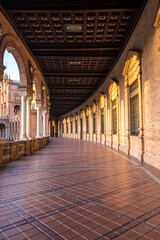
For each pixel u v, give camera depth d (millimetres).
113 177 5898
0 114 56406
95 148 16484
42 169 7203
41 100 17844
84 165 8047
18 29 10211
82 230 2811
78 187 4883
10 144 9070
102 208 3574
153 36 7316
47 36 11539
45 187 4887
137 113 10031
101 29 10695
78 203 3818
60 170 7004
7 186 4969
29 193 4418
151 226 2918
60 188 4805
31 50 13094
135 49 9578
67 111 49312
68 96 28766
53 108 43938
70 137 46625
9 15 9016
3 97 56375
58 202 3871
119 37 11719
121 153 12305
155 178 5566
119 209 3533
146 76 8266
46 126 25484
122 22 10023
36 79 16219
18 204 3771
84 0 8562
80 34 11273
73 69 17562
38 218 3184
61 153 12797
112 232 2756
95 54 13883
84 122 34094
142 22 8633
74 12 9109
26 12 9008
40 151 14312
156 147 7137
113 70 15672
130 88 11422
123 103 12766
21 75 11922
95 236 2654
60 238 2611
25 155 11406
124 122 12680
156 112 7137
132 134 11094
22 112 11969
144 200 3971
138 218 3176
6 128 52406
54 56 13852
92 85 23562
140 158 8891
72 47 12742
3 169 7211
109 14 9273
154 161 7340
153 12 7246
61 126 55875
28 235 2689
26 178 5809
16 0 8602
